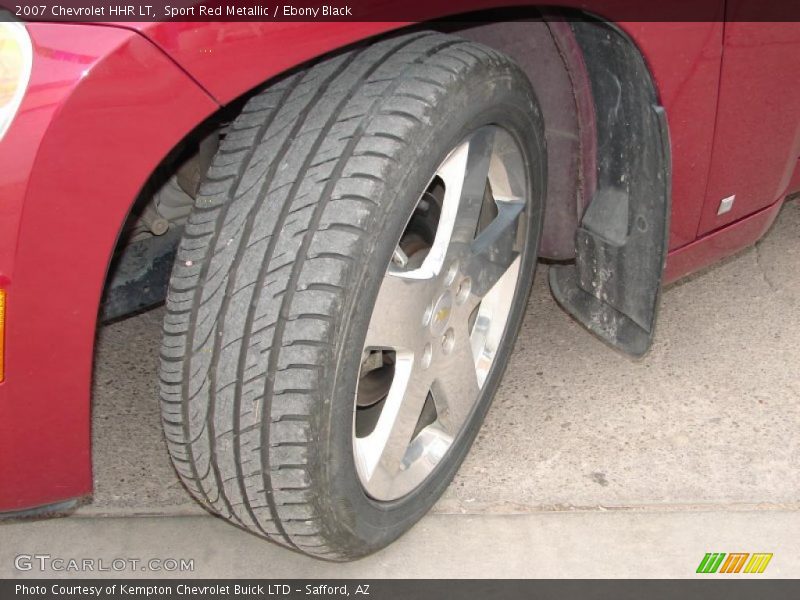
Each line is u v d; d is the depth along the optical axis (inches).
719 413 115.7
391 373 92.4
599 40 91.3
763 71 101.0
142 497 104.8
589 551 97.7
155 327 129.7
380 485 87.8
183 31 64.4
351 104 75.9
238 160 77.0
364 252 73.4
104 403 117.3
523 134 91.8
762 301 135.1
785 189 120.0
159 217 97.0
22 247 64.6
